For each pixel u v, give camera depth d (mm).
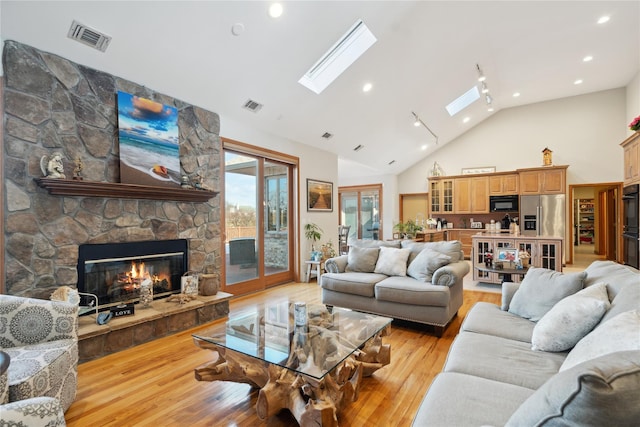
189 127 3754
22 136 2518
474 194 8406
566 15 4262
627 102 6926
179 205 3666
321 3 2982
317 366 1766
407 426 1786
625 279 1764
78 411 1922
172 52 2982
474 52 4922
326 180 6375
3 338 1872
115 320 2828
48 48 2613
